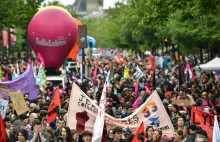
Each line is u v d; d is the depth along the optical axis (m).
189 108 33.31
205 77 55.25
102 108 23.80
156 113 27.72
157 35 104.50
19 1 88.12
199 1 44.12
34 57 137.38
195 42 80.69
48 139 24.17
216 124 21.39
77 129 27.17
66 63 77.81
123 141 24.50
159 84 55.22
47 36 63.28
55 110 29.61
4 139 22.48
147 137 24.67
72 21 64.06
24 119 29.67
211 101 37.72
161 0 48.06
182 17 49.19
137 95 39.91
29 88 36.41
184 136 24.19
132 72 68.94
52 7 65.06
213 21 61.09
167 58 91.25
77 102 27.28
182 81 59.31
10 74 60.03
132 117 27.66
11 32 105.44
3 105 28.23
